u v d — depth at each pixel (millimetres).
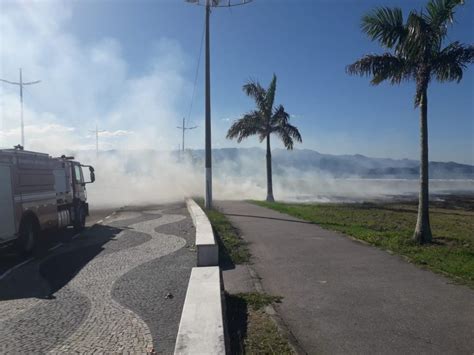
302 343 5086
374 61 12055
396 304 6379
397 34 11680
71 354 5070
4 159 11031
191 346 4445
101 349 5195
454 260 9242
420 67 11656
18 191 11531
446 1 10945
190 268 9492
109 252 11633
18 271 9875
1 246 10680
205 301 5766
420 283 7488
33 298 7488
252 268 8961
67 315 6512
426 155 11750
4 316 6527
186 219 19016
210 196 21953
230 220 17172
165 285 8094
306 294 6992
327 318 5871
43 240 14383
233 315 6090
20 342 5477
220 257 10047
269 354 4773
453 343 4988
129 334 5664
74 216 16094
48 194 13648
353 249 10742
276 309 6289
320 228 14711
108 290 7836
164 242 12977
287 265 9133
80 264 10273
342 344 5023
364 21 11883
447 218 21547
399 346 4930
